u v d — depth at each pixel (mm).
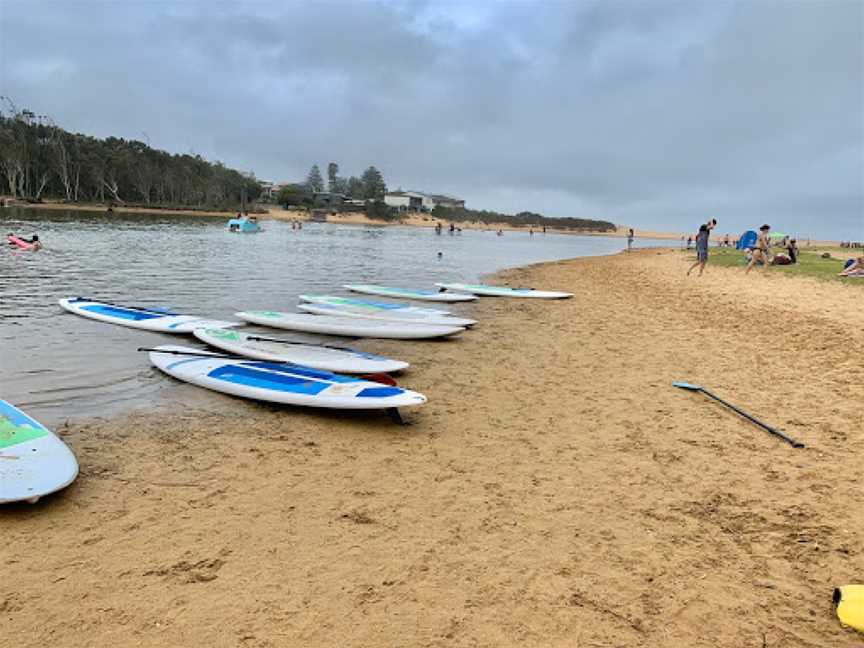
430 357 9625
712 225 23016
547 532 4234
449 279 22766
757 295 17359
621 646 3094
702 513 4566
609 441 6051
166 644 2955
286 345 9023
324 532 4117
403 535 4121
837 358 9555
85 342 9203
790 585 3664
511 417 6738
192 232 43250
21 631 3012
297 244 38656
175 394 6988
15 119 84000
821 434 6266
